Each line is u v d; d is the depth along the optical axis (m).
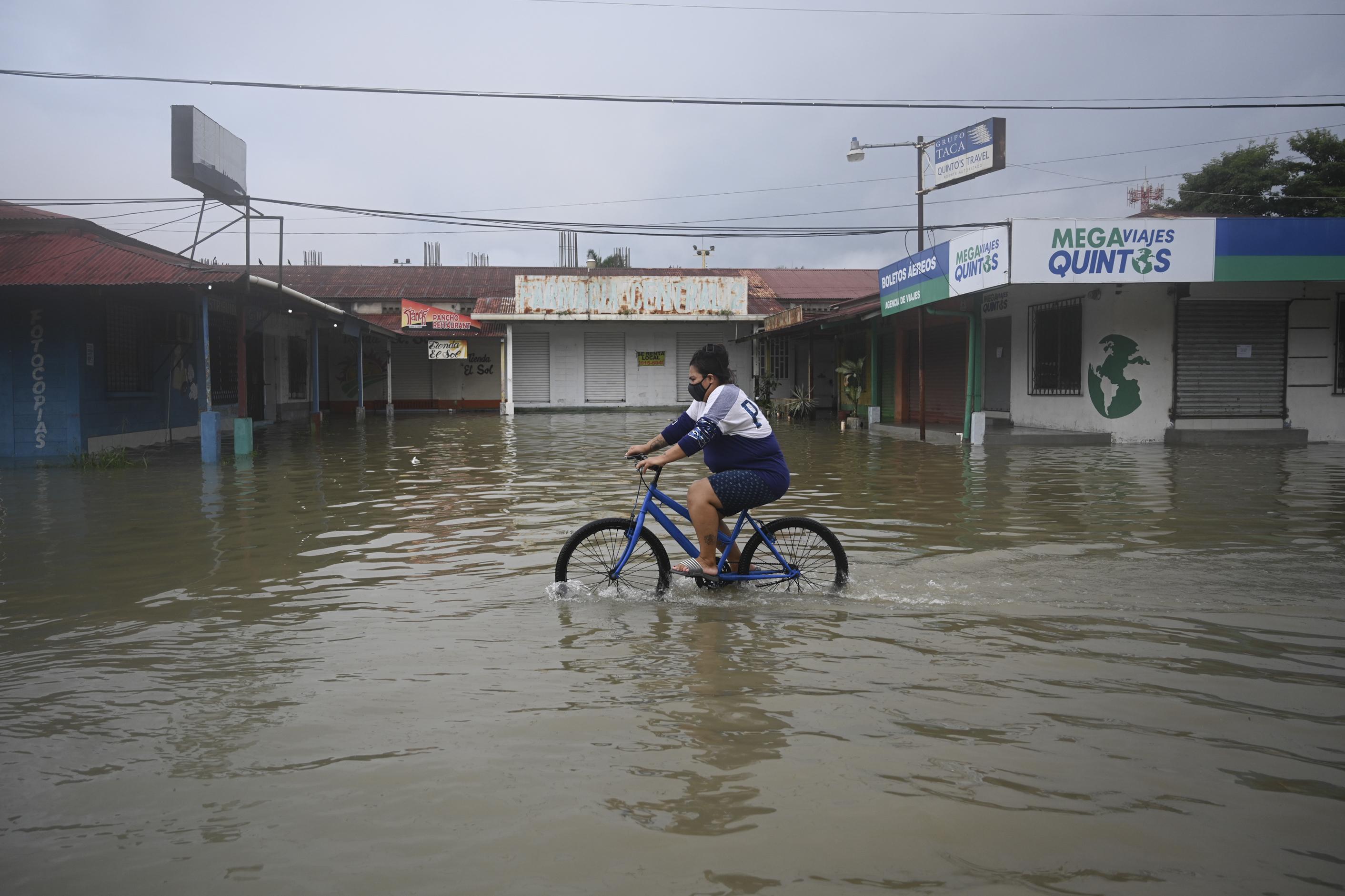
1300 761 2.89
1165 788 2.70
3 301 13.62
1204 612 4.72
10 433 13.66
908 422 21.17
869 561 6.08
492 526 7.73
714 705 3.41
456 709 3.39
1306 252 13.98
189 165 13.18
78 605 5.07
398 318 31.98
